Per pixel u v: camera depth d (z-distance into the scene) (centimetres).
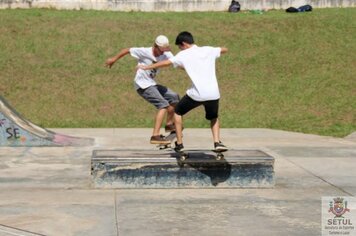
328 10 2544
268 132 1455
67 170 957
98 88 1806
